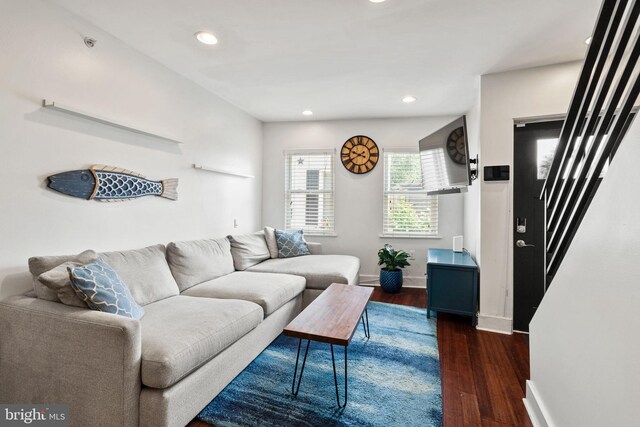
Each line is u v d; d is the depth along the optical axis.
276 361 2.30
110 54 2.33
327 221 4.68
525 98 2.81
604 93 1.16
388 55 2.63
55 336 1.53
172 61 2.76
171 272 2.59
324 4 1.97
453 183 3.33
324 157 4.68
